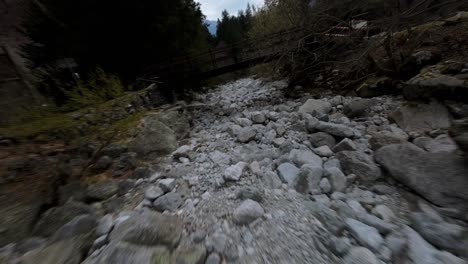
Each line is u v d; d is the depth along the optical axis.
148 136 4.26
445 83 3.43
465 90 3.23
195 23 12.84
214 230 1.94
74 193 2.64
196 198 2.54
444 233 1.50
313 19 6.79
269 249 1.66
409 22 5.05
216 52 10.07
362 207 2.01
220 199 2.45
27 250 1.80
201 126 6.52
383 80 5.41
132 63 10.56
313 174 2.48
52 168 2.94
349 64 6.12
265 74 11.81
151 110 6.69
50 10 9.47
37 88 7.29
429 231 1.56
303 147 3.52
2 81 6.86
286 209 2.13
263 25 12.12
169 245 1.67
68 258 1.65
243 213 2.04
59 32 9.42
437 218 1.69
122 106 5.55
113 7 9.26
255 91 10.95
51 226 2.04
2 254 1.77
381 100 5.01
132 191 2.89
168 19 10.23
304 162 2.91
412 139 3.20
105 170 3.30
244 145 4.23
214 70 10.12
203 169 3.27
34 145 3.42
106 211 2.43
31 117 3.79
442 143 2.68
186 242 1.78
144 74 10.27
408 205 1.97
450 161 2.01
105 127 4.47
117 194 2.82
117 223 2.06
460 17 5.58
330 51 7.10
